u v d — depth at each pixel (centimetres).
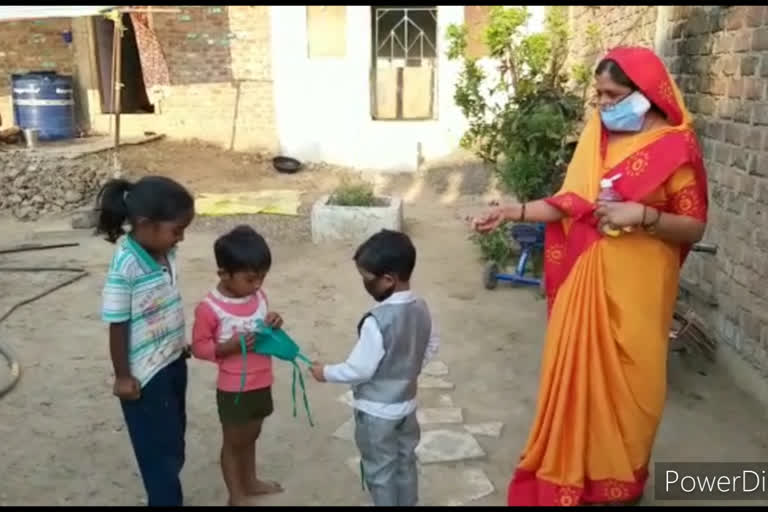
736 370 477
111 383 481
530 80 734
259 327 313
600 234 313
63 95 1236
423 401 455
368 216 820
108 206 285
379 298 293
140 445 300
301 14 1199
